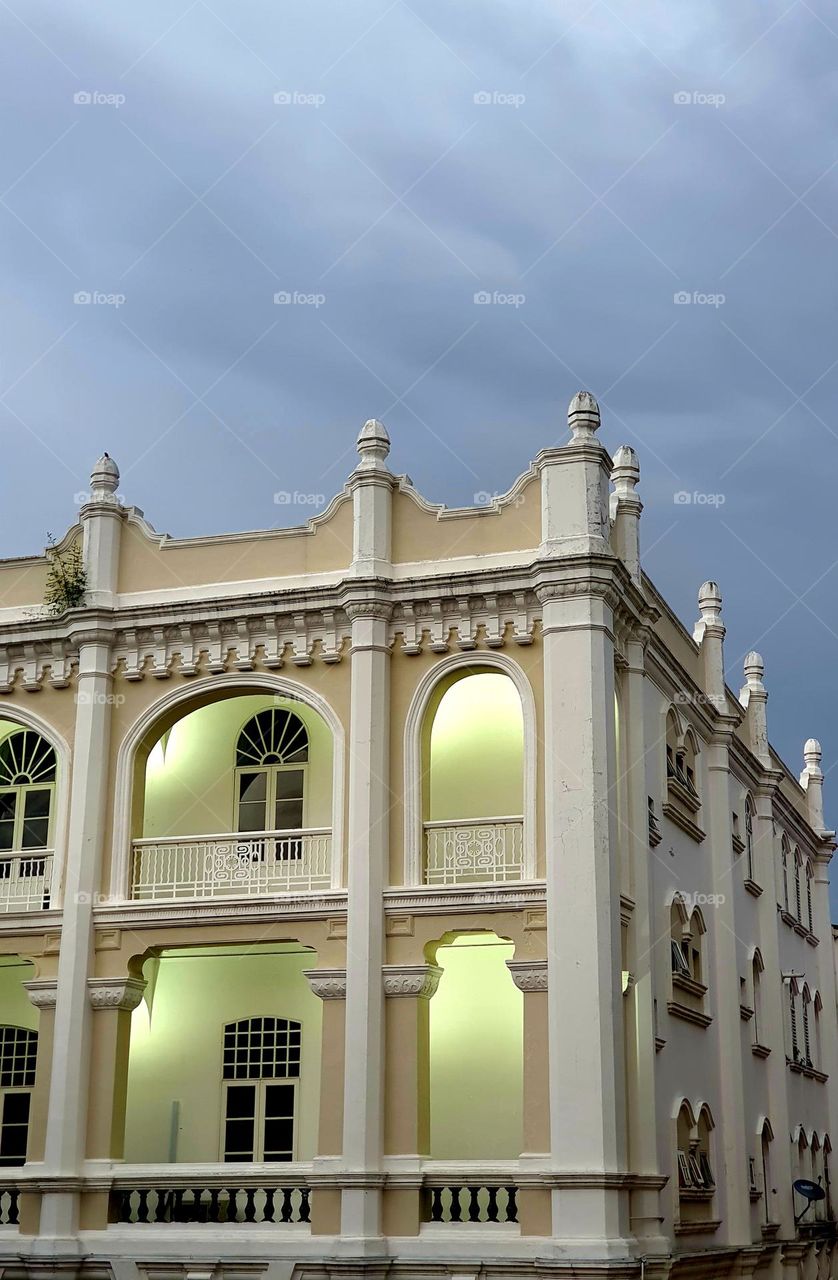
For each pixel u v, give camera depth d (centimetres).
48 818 2628
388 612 2436
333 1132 2248
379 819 2345
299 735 2616
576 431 2430
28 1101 2605
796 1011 3591
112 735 2542
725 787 3025
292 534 2547
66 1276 2270
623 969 2330
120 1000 2398
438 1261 2123
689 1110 2578
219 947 2494
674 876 2688
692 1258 2408
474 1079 2412
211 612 2514
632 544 2573
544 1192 2133
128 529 2641
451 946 2447
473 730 2527
